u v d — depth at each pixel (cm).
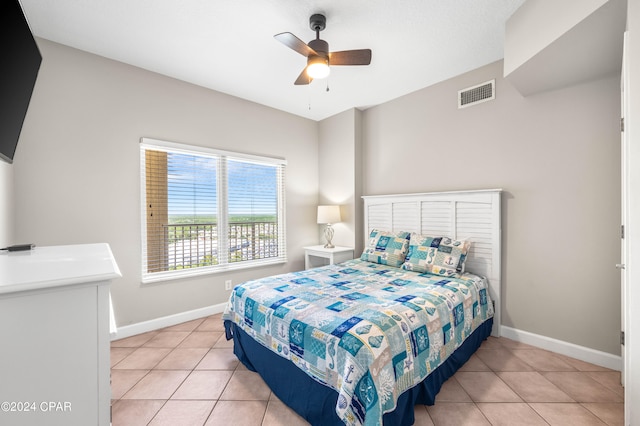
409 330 167
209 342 266
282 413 172
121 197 272
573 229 238
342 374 140
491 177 283
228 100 348
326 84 324
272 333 188
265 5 200
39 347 64
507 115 272
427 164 333
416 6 203
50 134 238
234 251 359
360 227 402
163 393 192
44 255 99
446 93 316
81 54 253
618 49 185
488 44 250
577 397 185
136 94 281
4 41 102
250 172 375
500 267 274
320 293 214
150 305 290
